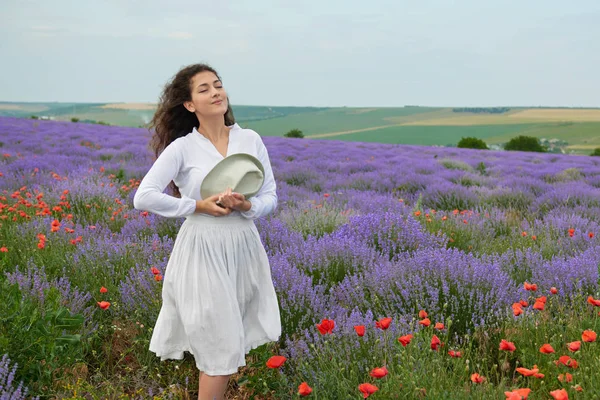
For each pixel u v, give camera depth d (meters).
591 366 2.74
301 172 13.08
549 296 4.04
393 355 3.03
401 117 135.88
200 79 2.80
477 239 6.24
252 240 2.85
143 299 3.89
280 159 17.81
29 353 3.03
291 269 4.24
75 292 3.82
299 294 3.85
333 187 11.69
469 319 3.75
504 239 6.36
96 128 31.05
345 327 3.33
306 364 2.92
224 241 2.73
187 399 3.08
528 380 2.94
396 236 5.57
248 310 2.90
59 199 7.51
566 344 3.08
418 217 6.77
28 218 6.15
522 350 3.12
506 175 14.82
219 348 2.65
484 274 4.14
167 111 2.94
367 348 3.18
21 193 8.16
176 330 2.84
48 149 16.31
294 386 2.97
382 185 11.55
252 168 2.75
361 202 8.77
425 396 2.57
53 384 3.04
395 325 3.34
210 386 2.68
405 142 98.38
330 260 4.80
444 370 2.79
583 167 17.70
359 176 12.50
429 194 10.29
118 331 3.72
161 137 3.04
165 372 3.32
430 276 4.22
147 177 2.69
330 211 7.00
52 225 5.14
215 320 2.64
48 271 4.55
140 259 4.78
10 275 4.17
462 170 15.30
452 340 3.58
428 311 3.78
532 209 9.04
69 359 3.10
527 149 40.28
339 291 4.18
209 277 2.66
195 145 2.82
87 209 7.20
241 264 2.79
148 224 6.05
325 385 2.84
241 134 2.93
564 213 7.48
